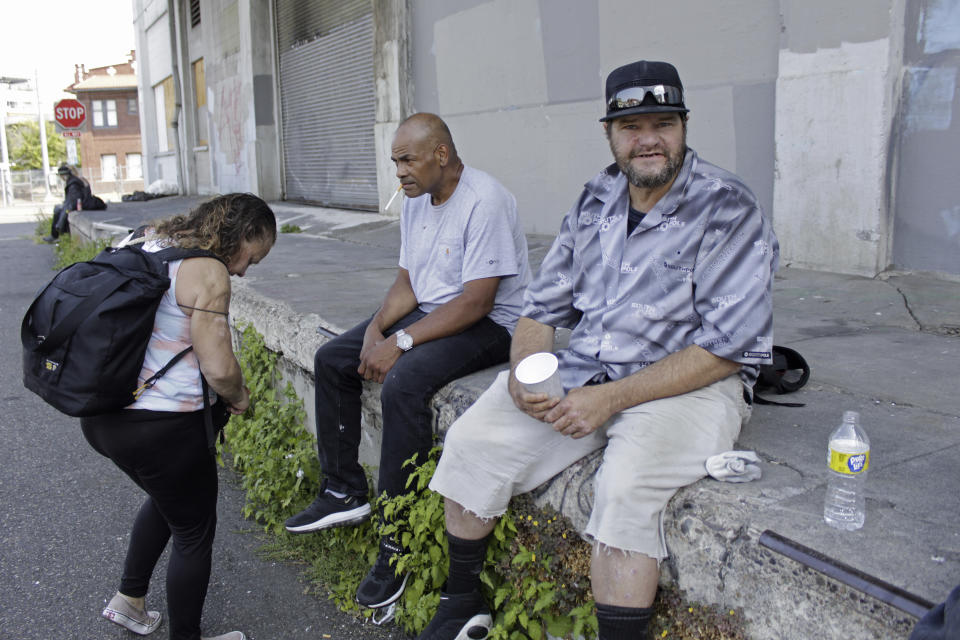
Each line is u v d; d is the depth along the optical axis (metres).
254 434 3.82
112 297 2.27
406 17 9.47
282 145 14.54
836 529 1.72
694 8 5.67
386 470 2.79
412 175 2.87
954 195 4.44
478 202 2.90
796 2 4.85
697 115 5.80
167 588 2.62
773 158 5.30
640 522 1.88
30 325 2.35
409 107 9.75
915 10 4.48
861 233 4.74
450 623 2.39
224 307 2.49
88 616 2.91
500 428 2.24
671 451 1.94
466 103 8.55
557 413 2.09
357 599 2.76
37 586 3.10
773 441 2.30
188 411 2.50
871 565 1.57
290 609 2.95
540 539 2.28
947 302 4.14
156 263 2.42
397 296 3.18
